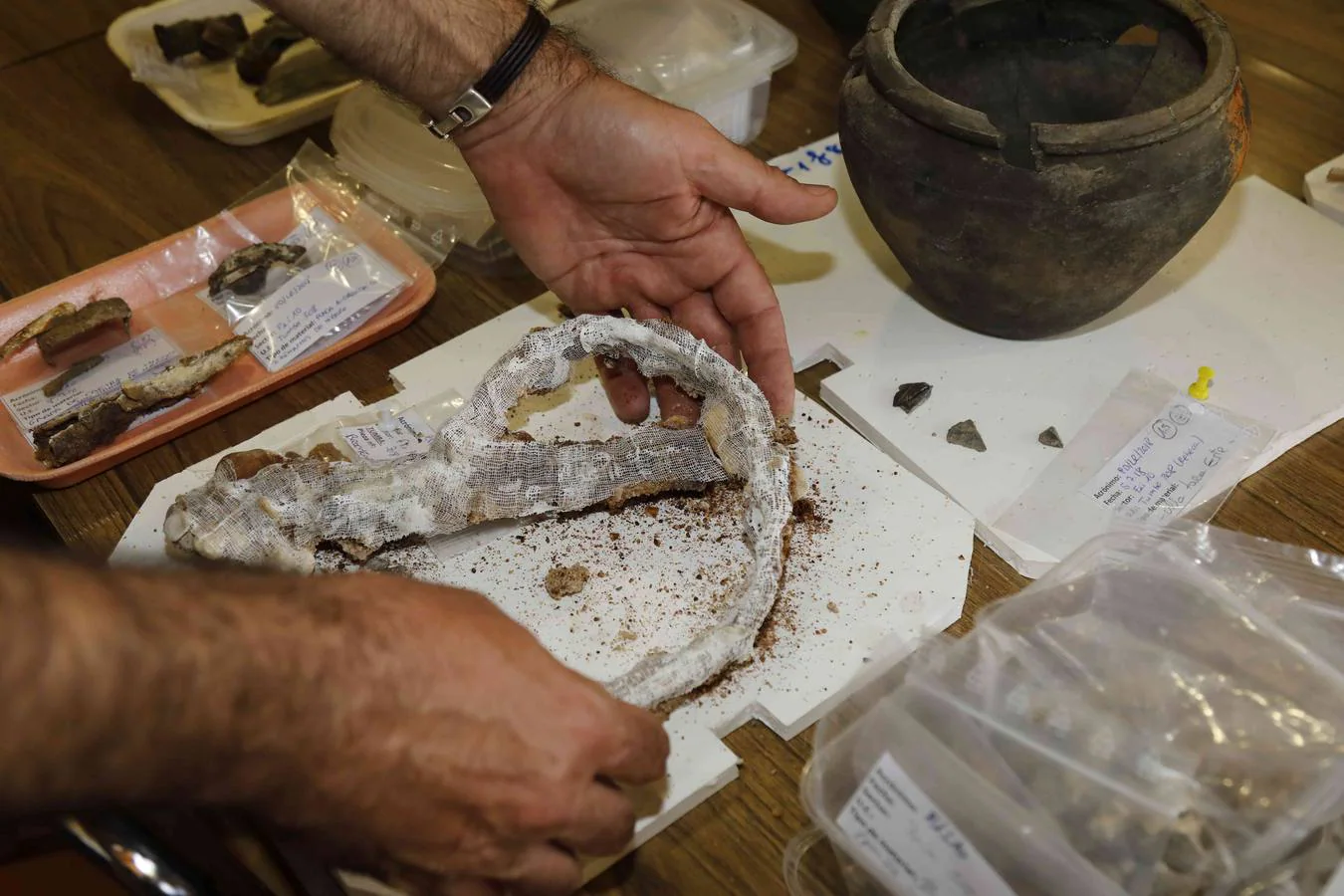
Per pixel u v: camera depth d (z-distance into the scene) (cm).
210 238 73
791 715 55
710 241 63
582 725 47
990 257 61
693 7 80
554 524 61
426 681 45
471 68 61
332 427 65
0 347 69
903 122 60
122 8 92
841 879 51
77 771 42
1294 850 48
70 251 75
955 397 65
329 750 44
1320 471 62
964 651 51
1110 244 59
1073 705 49
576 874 49
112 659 41
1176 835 48
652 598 58
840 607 58
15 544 43
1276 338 66
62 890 61
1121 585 52
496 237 72
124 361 68
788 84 84
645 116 61
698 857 52
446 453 59
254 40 81
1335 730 49
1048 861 46
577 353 60
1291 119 78
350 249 71
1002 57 68
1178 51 64
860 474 62
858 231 73
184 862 44
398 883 49
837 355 68
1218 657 50
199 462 65
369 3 60
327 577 47
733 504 61
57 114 84
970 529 60
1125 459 62
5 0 93
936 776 48
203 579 45
